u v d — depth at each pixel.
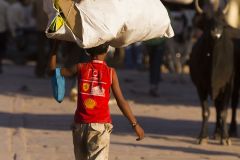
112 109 26.86
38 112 25.52
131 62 45.81
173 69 41.31
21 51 49.12
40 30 35.41
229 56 19.94
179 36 38.72
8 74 41.22
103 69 12.41
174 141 20.38
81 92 12.34
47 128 21.97
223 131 20.16
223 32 19.75
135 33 12.74
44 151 18.05
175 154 18.34
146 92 33.19
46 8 12.51
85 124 12.21
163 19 12.95
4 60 50.69
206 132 20.17
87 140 12.23
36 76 39.12
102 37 12.18
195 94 33.41
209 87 20.03
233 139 21.55
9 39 48.41
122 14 12.38
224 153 18.72
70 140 19.77
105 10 12.27
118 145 19.28
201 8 22.66
